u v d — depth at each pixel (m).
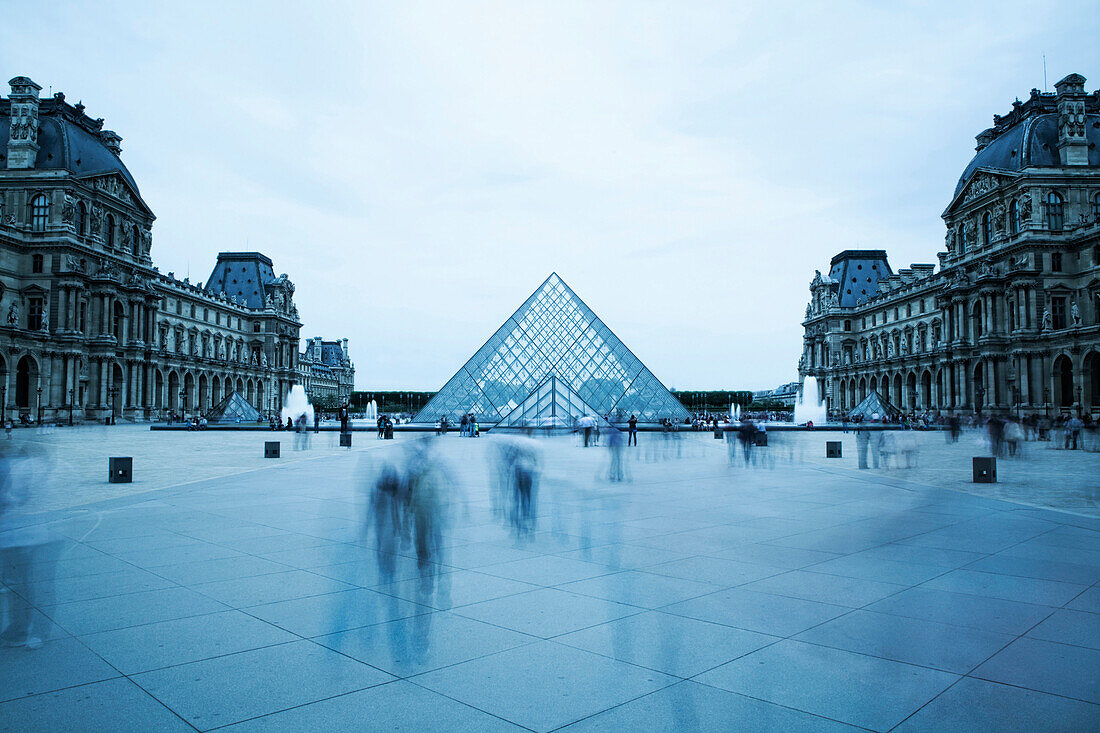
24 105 117.50
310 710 7.57
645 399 89.25
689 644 9.54
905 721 7.31
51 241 114.38
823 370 189.75
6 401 103.25
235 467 37.28
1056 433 78.75
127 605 11.24
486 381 89.69
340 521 19.19
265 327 193.38
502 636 9.88
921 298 145.12
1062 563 14.20
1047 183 104.81
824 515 20.47
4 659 8.97
